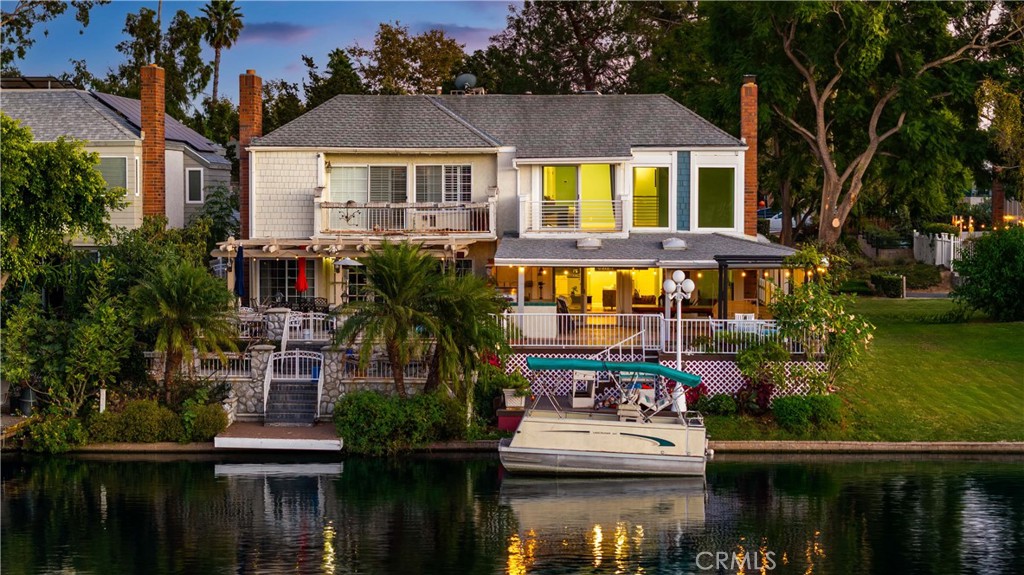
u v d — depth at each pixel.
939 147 53.78
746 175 50.81
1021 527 29.64
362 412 37.81
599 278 48.84
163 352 40.09
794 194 71.12
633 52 79.75
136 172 52.44
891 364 44.09
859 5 52.06
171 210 57.06
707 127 50.72
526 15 83.25
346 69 69.94
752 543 28.61
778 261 43.09
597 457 35.19
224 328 39.50
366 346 37.50
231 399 39.88
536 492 33.50
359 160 50.19
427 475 35.41
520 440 35.38
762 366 39.72
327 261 49.75
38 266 43.00
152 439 38.16
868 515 30.86
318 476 35.19
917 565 26.84
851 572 26.47
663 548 28.34
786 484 34.09
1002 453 37.78
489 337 38.31
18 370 37.59
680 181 49.75
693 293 48.44
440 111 51.31
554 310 44.84
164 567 26.78
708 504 32.12
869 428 38.94
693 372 40.59
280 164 49.78
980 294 50.31
